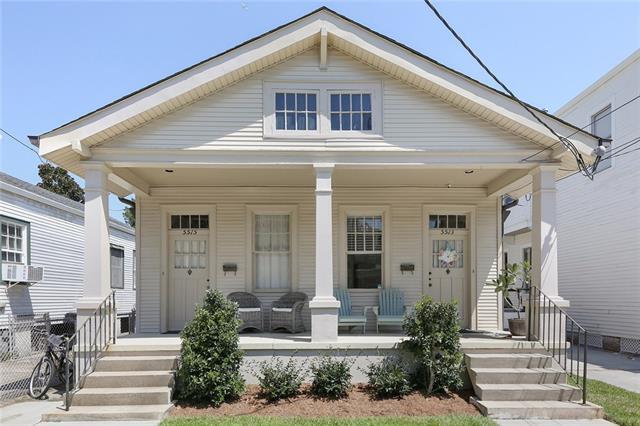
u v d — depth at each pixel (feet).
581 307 49.90
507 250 66.13
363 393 24.73
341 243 36.60
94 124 25.94
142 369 25.14
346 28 27.25
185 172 32.09
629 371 33.71
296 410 22.59
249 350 26.11
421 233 37.04
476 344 26.76
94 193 26.99
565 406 22.54
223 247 36.29
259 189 36.68
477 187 37.50
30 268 43.98
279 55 27.99
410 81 28.32
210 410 22.71
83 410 22.18
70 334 42.39
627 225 42.88
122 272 63.82
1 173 45.29
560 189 54.39
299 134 28.09
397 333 34.01
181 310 36.29
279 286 36.73
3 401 25.43
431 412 22.65
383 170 31.68
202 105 27.94
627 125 42.86
